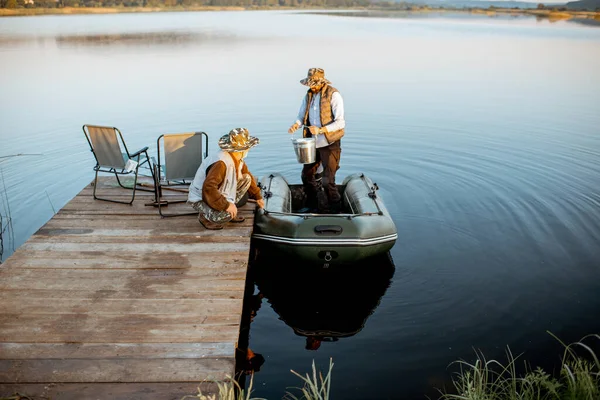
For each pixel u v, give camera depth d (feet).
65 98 44.24
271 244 16.43
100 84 51.26
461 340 13.53
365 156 28.94
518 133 33.27
